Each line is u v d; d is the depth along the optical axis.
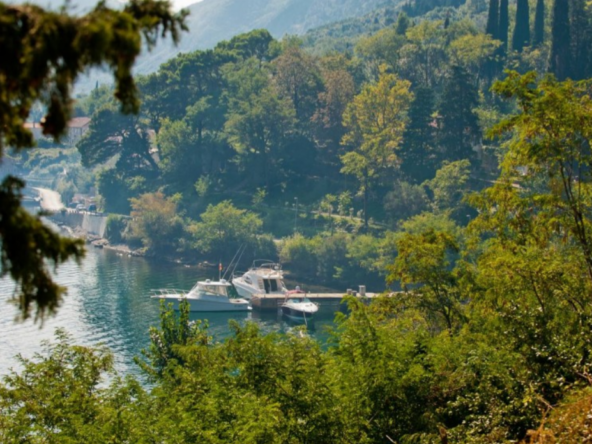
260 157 167.25
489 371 29.64
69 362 32.22
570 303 36.03
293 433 27.03
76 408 29.12
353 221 145.62
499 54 194.38
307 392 27.72
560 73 165.12
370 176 146.12
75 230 185.88
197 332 51.06
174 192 174.75
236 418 27.11
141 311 98.31
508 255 37.88
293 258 134.88
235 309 104.81
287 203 159.62
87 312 97.19
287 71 183.38
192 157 177.88
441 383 29.94
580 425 21.50
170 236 153.50
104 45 9.38
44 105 10.29
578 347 30.17
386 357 30.02
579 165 36.91
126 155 191.25
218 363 30.95
